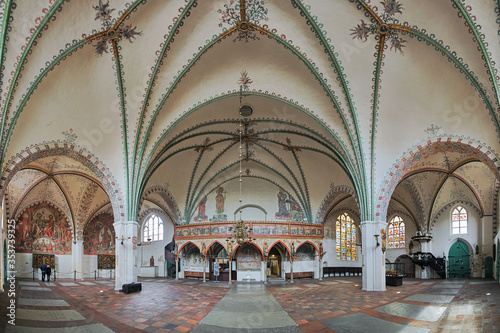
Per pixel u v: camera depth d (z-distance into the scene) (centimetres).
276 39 1944
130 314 1525
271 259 3331
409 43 1834
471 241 3206
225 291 2323
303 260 3328
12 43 1557
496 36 1549
